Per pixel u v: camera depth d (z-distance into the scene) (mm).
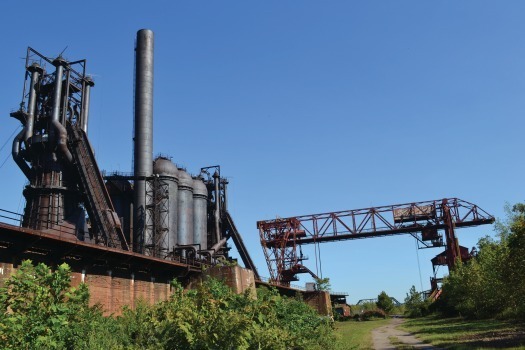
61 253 32125
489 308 55281
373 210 88500
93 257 34844
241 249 85375
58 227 50969
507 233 44875
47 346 9539
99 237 50875
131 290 39844
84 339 13938
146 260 40625
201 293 11117
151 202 62500
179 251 63938
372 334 50500
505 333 34344
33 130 55062
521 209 44438
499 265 33062
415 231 85625
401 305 170375
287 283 88500
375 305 151000
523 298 29500
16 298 9734
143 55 68125
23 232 27906
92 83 60250
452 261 82188
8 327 8859
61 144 52094
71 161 53656
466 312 63375
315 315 29969
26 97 55750
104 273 36906
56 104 53625
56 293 10086
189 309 9156
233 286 41969
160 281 44688
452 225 83750
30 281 9750
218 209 82188
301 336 19328
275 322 13586
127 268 39875
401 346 32906
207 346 8234
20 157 54125
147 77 67375
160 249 59188
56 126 52656
